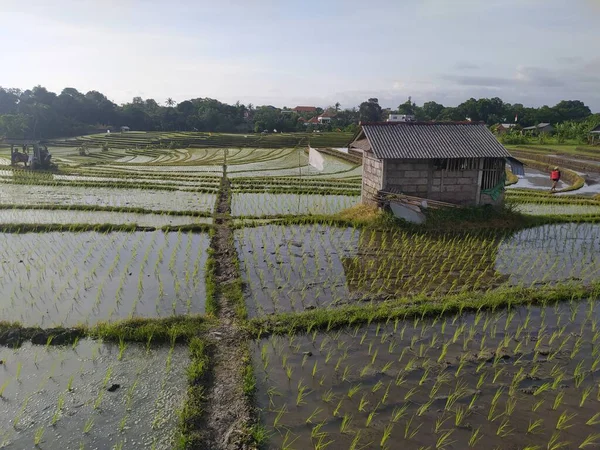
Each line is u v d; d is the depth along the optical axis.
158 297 11.12
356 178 34.84
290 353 8.67
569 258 14.54
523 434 6.66
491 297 10.94
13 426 6.65
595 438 6.59
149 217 19.80
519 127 86.62
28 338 8.98
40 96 97.56
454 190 19.00
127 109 106.38
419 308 10.32
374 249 15.20
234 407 7.06
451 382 7.89
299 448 6.28
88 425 6.63
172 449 6.22
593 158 48.50
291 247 15.28
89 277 12.37
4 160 44.31
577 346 9.08
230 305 10.59
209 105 114.12
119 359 8.39
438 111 128.75
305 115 146.25
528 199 25.16
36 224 16.98
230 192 26.66
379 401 7.32
